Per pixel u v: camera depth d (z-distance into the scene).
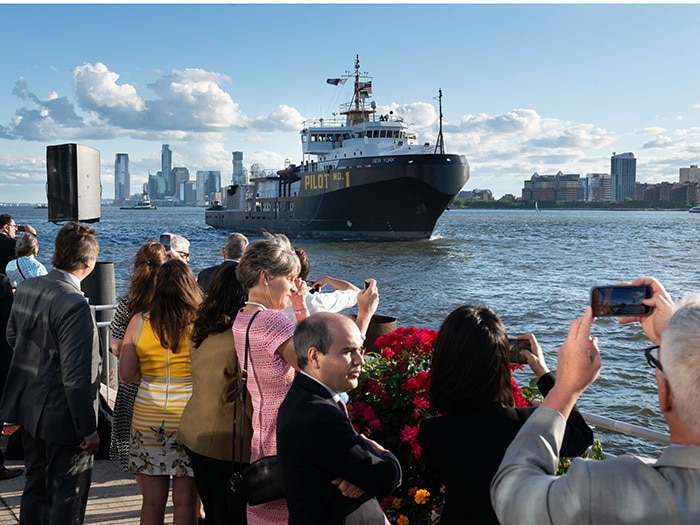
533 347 2.74
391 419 3.79
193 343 3.48
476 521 2.35
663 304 1.84
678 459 1.53
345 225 60.41
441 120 57.16
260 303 3.26
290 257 3.26
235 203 92.69
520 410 2.43
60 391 3.78
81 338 3.70
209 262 45.31
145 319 3.83
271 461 2.93
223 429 3.34
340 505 2.52
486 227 114.31
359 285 34.00
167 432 3.77
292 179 69.38
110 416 5.65
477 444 2.36
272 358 3.04
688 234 91.00
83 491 3.90
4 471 5.30
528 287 32.75
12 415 3.87
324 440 2.46
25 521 3.98
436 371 2.49
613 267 43.59
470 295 29.80
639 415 12.21
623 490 1.49
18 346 3.88
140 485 3.89
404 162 54.38
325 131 64.56
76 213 6.74
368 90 66.31
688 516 1.44
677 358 1.52
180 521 3.85
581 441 2.39
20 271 6.87
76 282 3.88
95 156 7.10
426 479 3.80
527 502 1.60
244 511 3.20
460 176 55.28
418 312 25.55
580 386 1.81
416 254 51.38
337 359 2.57
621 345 17.55
